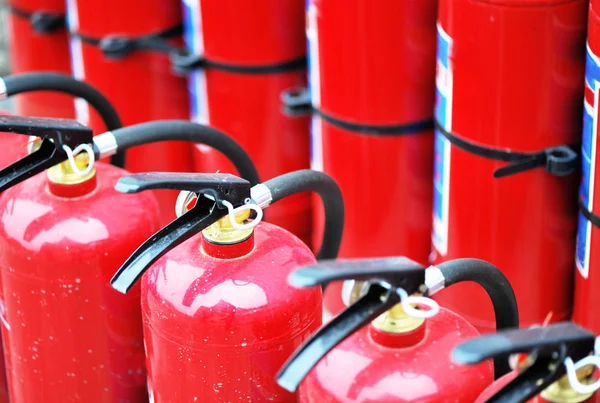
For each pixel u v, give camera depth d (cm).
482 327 140
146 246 88
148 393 112
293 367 76
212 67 165
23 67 208
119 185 82
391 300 79
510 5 118
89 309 105
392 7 137
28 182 108
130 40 174
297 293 92
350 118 147
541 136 126
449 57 129
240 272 92
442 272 85
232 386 93
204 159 173
